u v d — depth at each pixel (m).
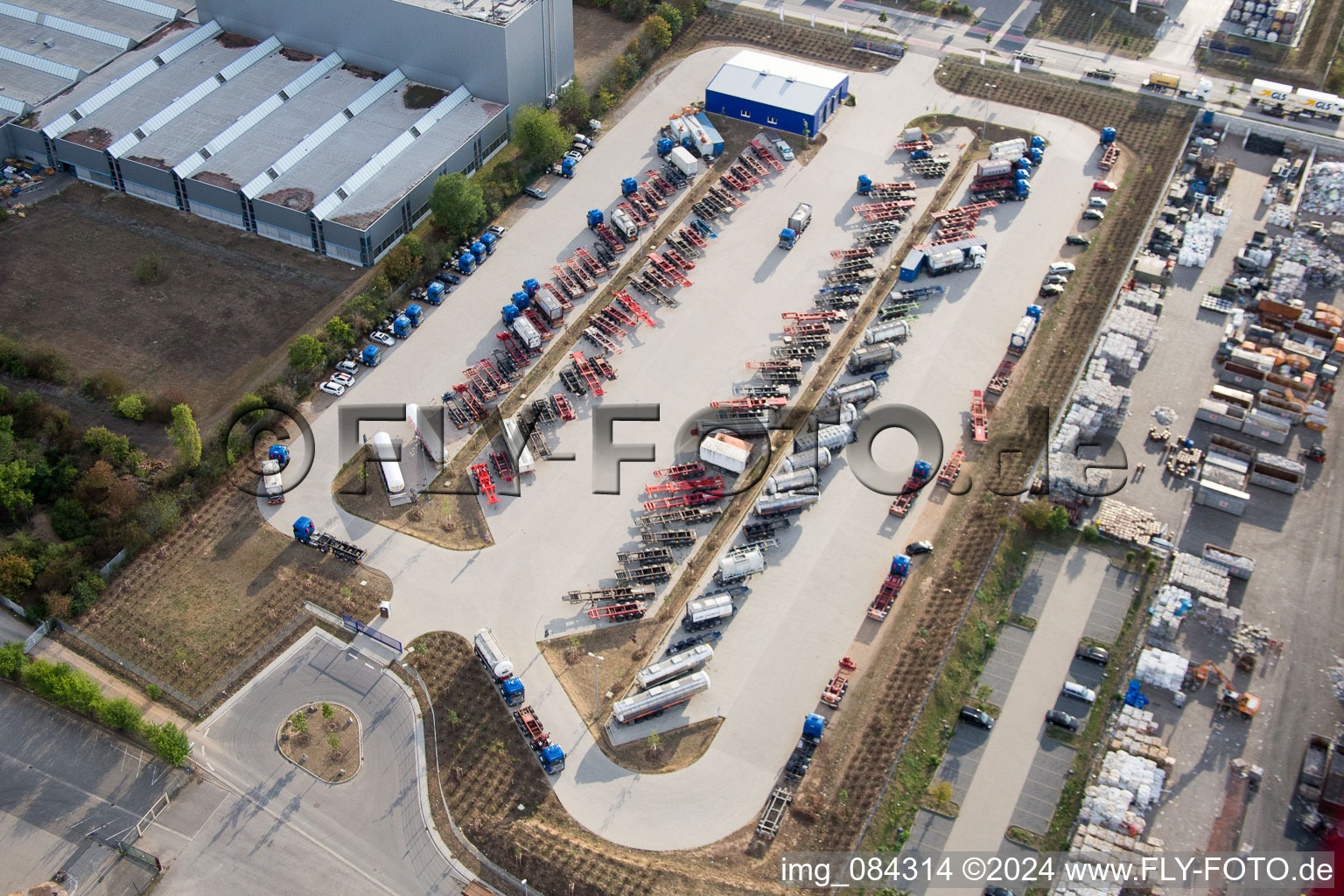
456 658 135.75
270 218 190.50
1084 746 126.00
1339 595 140.50
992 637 136.00
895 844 118.62
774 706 131.12
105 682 133.50
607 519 151.12
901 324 174.50
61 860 118.00
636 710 128.12
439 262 187.62
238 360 171.38
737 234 194.38
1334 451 158.00
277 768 125.81
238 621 139.38
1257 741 126.50
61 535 146.50
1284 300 178.00
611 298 183.25
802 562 145.88
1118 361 166.75
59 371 166.25
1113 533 145.88
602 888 115.31
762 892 115.25
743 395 167.25
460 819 121.69
